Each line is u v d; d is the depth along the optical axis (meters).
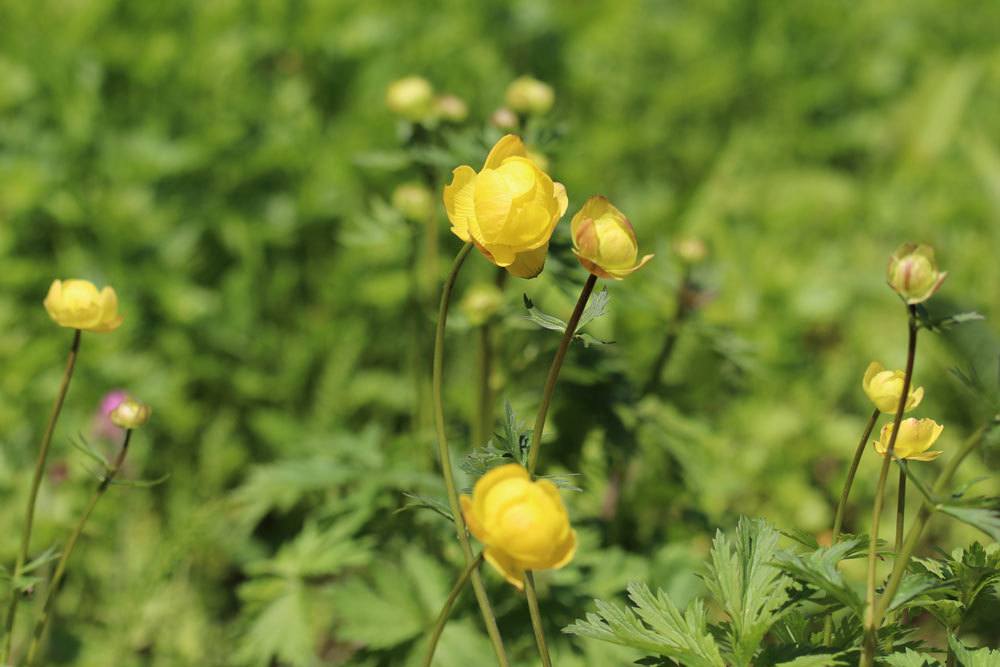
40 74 1.91
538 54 2.34
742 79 2.53
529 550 0.85
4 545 1.33
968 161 2.32
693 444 1.33
